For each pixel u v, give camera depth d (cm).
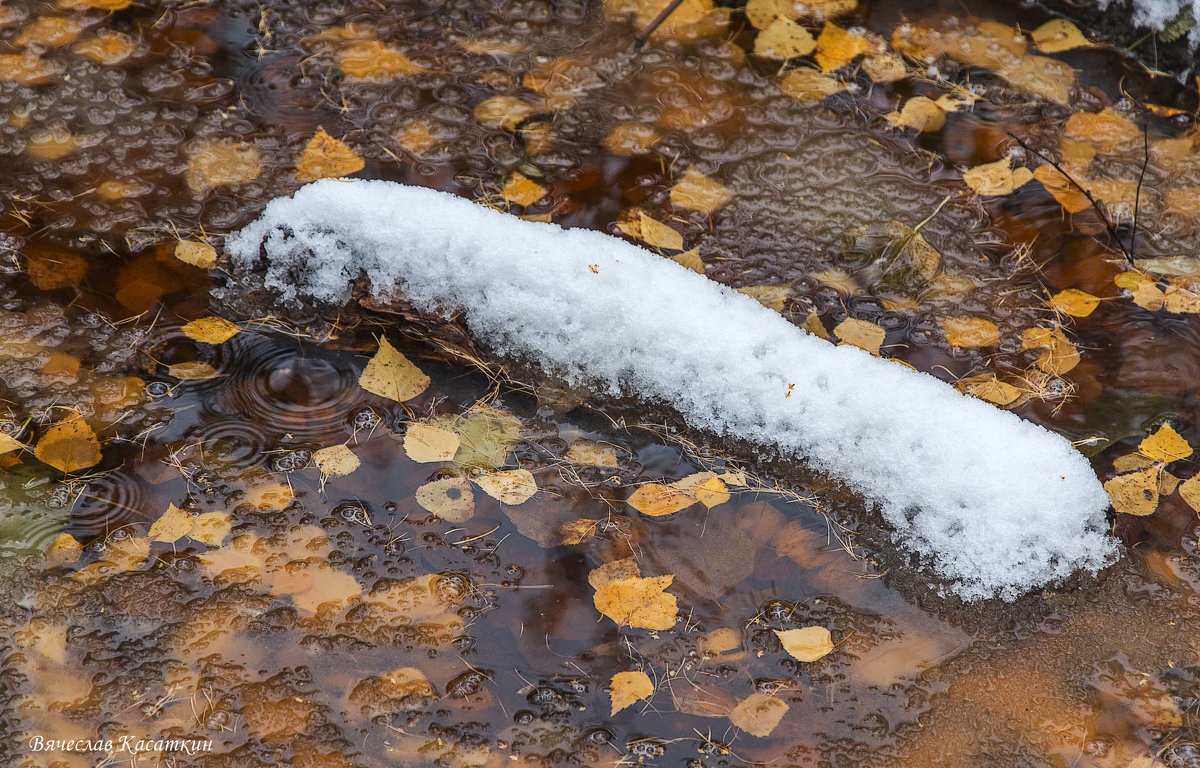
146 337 335
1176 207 345
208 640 323
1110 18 356
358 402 333
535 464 331
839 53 355
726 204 344
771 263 341
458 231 333
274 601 324
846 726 322
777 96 352
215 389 333
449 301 334
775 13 358
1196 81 352
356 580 325
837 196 345
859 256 341
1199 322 339
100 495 328
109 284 337
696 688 323
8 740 319
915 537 329
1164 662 324
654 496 330
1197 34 350
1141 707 323
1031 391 335
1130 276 341
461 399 333
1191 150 349
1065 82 354
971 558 327
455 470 330
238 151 345
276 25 354
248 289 337
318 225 334
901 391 330
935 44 356
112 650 322
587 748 320
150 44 352
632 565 327
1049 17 358
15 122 346
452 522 328
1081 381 336
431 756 320
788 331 332
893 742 321
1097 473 331
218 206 342
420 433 331
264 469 329
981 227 344
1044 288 340
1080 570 328
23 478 328
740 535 329
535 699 322
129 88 349
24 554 325
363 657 323
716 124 350
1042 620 326
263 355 335
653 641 324
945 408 329
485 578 326
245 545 326
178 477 329
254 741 320
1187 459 332
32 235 339
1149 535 329
